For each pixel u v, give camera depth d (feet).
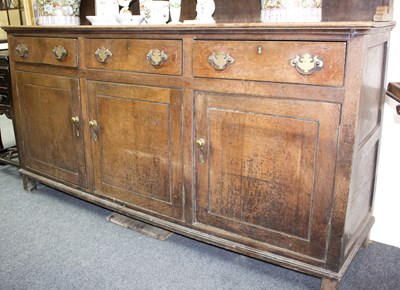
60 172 6.40
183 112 4.66
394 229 5.38
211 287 4.57
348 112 3.66
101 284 4.59
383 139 5.16
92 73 5.37
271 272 4.87
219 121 4.44
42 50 5.87
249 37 3.97
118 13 5.81
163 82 4.72
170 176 5.05
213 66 4.26
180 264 5.01
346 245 4.25
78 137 5.88
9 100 6.95
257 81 4.06
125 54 4.95
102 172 5.80
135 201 5.55
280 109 4.02
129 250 5.31
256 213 4.51
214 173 4.67
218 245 4.85
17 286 4.54
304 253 4.31
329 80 3.67
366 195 4.86
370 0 4.43
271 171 4.27
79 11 6.36
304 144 3.99
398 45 4.77
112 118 5.38
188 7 5.65
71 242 5.49
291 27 3.66
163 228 5.34
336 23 3.44
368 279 4.68
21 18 10.89
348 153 3.76
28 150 6.82
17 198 6.90
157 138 5.01
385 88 4.69
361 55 3.48
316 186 4.04
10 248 5.32
